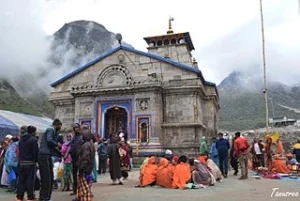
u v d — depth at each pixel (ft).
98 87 100.99
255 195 36.73
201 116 100.32
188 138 93.15
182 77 97.91
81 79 108.68
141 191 41.16
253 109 538.88
